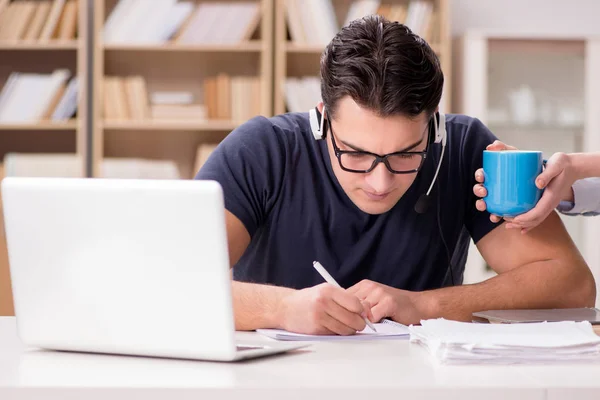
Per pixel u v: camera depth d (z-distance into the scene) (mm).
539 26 4602
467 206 1844
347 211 1760
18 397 966
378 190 1487
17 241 1192
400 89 1399
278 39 4191
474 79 4242
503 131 4254
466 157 1836
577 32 4602
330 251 1776
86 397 964
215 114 4238
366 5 4273
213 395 957
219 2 4324
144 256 1114
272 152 1757
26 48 4215
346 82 1428
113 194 1115
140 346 1149
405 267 1799
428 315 1583
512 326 1308
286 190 1761
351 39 1459
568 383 991
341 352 1206
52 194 1154
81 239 1147
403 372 1055
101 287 1150
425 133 1527
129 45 4148
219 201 1069
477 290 1654
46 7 4180
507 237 1777
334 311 1356
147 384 976
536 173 1536
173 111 4211
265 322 1430
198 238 1083
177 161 4461
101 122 4152
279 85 4188
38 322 1205
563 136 4262
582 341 1162
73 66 4430
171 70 4438
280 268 1797
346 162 1507
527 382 996
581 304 1724
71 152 4461
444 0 4211
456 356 1106
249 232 1740
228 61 4445
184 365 1105
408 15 4270
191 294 1101
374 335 1333
